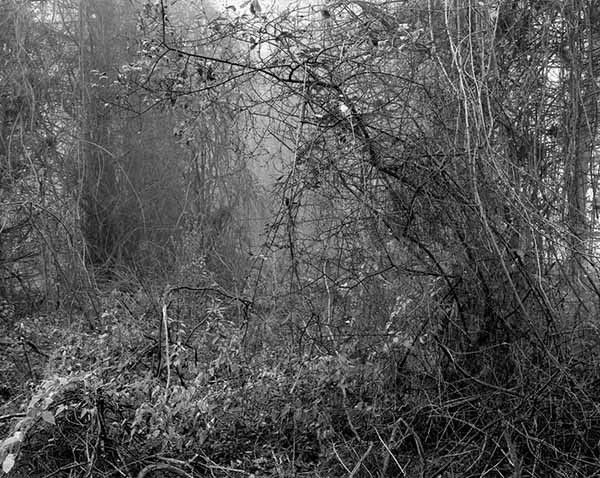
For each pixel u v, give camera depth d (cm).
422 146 531
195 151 1138
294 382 510
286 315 575
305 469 479
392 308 544
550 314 502
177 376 552
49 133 1152
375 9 585
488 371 512
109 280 1202
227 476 457
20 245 1022
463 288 535
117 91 1163
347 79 541
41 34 1189
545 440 466
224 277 1133
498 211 529
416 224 538
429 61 567
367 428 490
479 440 478
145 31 650
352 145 526
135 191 1253
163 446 471
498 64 594
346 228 550
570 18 604
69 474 454
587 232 582
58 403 459
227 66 722
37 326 762
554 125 612
